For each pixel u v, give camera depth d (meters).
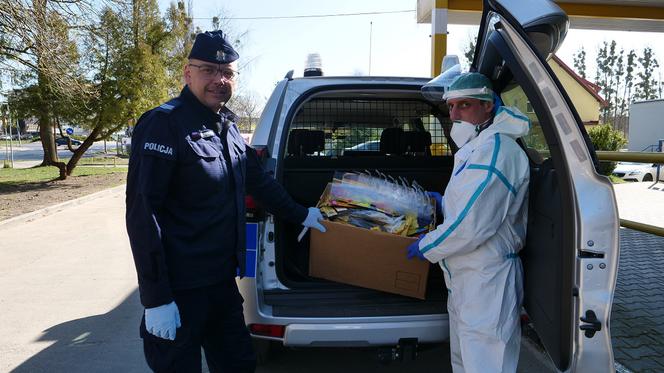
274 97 3.04
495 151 2.07
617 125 57.22
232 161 2.16
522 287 2.26
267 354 3.19
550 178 1.99
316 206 2.97
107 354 3.52
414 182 3.04
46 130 21.47
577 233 1.79
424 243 2.24
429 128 4.02
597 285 1.79
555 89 1.77
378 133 3.97
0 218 9.02
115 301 4.62
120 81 15.13
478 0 7.61
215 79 2.03
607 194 1.77
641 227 3.80
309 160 3.31
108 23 14.30
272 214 2.57
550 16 1.96
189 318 2.05
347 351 3.51
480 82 2.24
